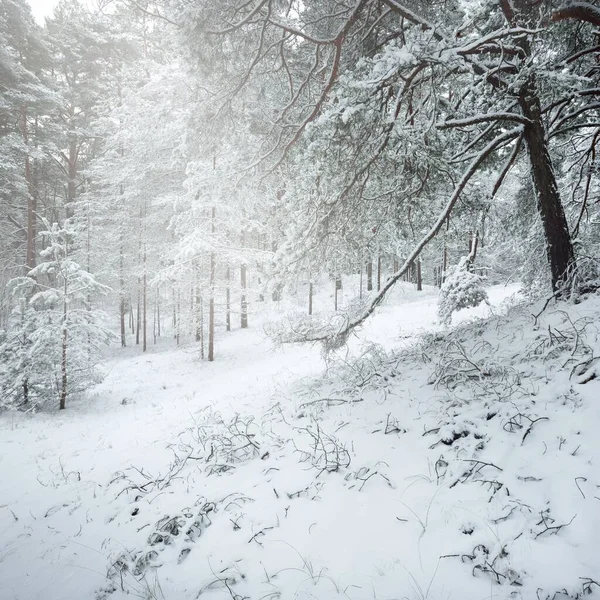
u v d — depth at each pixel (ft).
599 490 8.91
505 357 17.26
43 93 71.41
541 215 21.56
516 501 9.44
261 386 36.81
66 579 11.02
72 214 100.63
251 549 10.28
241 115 24.52
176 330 70.13
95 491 17.11
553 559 7.78
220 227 59.06
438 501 10.32
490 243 30.25
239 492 13.28
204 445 19.02
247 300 61.36
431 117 20.12
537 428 11.78
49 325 38.22
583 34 21.04
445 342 23.67
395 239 23.80
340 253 22.04
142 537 12.19
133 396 43.96
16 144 66.28
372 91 16.43
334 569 8.94
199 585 9.46
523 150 25.48
